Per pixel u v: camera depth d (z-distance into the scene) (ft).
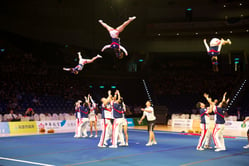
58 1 97.71
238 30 103.24
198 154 34.32
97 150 36.81
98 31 107.04
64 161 28.81
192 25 107.86
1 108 73.72
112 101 40.83
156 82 112.78
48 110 82.94
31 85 88.07
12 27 89.04
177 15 110.63
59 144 42.70
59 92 93.04
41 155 32.55
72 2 100.42
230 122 78.54
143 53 118.01
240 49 107.76
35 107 81.41
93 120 53.93
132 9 109.81
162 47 113.80
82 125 52.60
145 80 111.45
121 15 108.27
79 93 97.81
